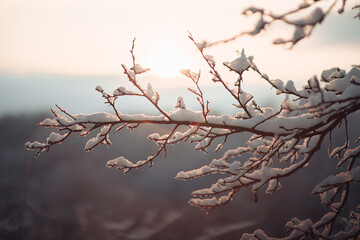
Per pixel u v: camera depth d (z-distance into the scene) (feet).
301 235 9.07
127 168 9.29
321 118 7.81
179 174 9.70
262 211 44.91
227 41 4.98
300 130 8.25
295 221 9.46
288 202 44.24
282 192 46.29
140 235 44.14
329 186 8.32
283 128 7.79
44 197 54.44
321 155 44.68
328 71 9.30
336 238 8.46
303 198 43.75
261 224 42.16
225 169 9.41
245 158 43.86
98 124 8.59
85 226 44.65
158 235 43.93
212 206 9.69
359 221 8.55
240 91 9.00
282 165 41.45
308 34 4.59
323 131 8.41
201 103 8.25
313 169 45.57
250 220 43.91
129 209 52.54
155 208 53.98
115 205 54.75
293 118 8.30
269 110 9.25
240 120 8.67
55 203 52.75
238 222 44.27
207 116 8.81
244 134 50.83
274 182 9.45
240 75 8.35
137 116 8.71
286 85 8.73
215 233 42.16
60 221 44.73
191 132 9.10
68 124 8.48
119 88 8.39
